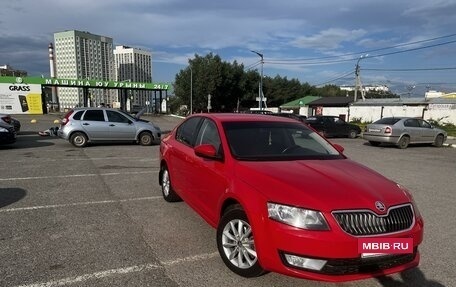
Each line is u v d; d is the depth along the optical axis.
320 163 4.49
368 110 46.88
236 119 5.34
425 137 19.08
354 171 4.29
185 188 5.71
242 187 3.98
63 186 8.04
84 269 4.09
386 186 3.93
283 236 3.45
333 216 3.39
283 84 92.94
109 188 7.93
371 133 19.05
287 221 3.47
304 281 3.91
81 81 53.94
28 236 5.02
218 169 4.58
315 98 72.44
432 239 5.22
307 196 3.53
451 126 37.88
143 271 4.07
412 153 16.19
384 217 3.49
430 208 6.87
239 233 4.01
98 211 6.24
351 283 3.92
